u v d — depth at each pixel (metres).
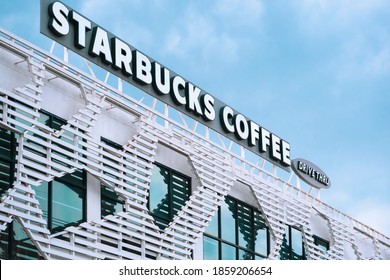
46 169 24.02
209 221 31.03
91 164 25.66
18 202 22.77
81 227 24.86
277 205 35.34
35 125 23.97
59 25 26.39
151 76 30.08
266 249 34.78
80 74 26.36
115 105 27.77
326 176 40.19
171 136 29.94
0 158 23.27
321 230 39.31
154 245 27.88
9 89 23.94
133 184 27.58
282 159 37.19
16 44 24.17
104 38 28.12
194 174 31.27
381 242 43.56
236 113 34.81
